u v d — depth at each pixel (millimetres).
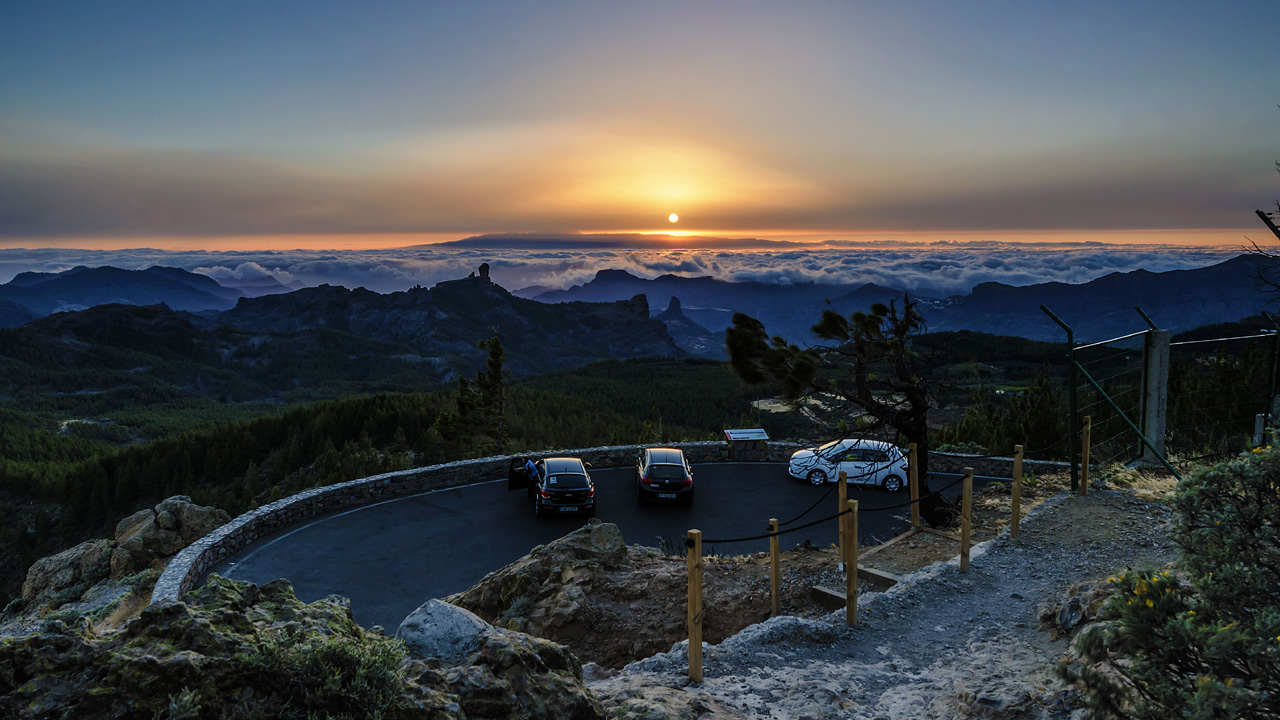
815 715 5559
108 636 3434
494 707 3984
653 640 10203
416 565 15992
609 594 11508
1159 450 15617
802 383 14398
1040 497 14984
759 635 7613
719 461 26000
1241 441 16516
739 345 14602
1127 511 12469
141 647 3367
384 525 18859
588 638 10570
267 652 3408
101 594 23141
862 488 22125
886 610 8688
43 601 25859
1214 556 4082
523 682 4215
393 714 3471
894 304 15156
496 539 17781
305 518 19406
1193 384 19984
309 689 3395
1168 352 15578
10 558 81312
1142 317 16078
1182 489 4422
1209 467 4395
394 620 13180
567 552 12734
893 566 11219
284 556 16516
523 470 22484
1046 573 9922
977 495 16484
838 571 11297
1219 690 3088
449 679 4016
